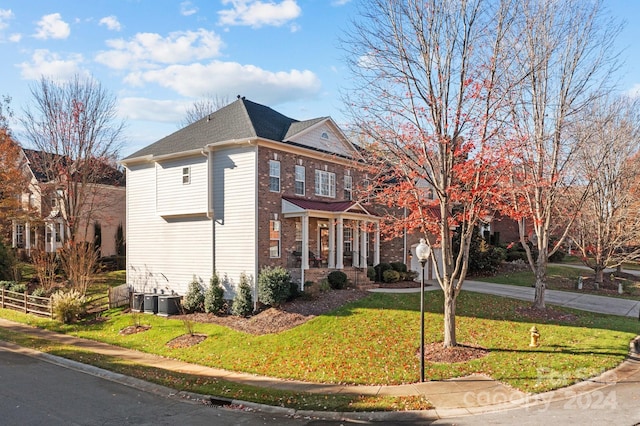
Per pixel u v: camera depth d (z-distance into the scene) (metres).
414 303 19.36
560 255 39.47
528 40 16.42
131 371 13.12
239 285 20.19
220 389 11.32
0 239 30.27
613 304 21.72
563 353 13.11
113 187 37.56
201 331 18.39
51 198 32.12
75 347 16.80
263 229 21.19
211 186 22.27
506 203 17.61
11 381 12.01
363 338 15.40
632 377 11.20
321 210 22.45
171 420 9.25
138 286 25.16
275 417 9.48
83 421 9.09
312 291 20.23
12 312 23.83
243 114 23.73
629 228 25.94
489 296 21.44
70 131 29.92
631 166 24.39
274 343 15.82
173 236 23.75
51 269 26.25
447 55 12.80
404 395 10.48
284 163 22.72
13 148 30.61
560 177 18.19
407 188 13.61
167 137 26.31
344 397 10.48
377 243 26.22
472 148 12.91
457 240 28.72
